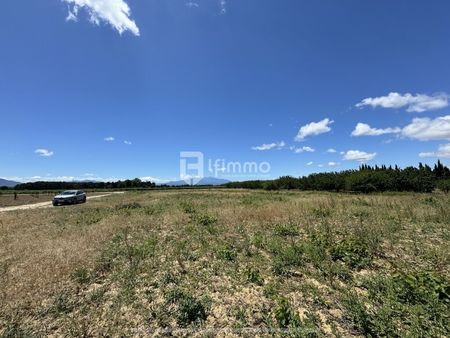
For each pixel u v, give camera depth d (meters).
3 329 4.01
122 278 5.81
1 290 5.12
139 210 17.47
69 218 14.69
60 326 4.12
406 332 3.59
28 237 9.64
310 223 10.88
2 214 17.23
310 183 52.41
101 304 4.74
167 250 7.75
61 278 5.71
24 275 5.81
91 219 13.65
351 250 6.80
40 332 3.94
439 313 3.94
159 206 19.59
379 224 9.98
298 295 4.89
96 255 7.20
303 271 5.89
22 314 4.41
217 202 21.73
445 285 4.58
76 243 8.38
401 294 4.54
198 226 11.12
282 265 6.20
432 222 10.36
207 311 4.40
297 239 8.66
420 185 35.88
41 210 19.53
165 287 5.31
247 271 5.82
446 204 13.53
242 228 10.12
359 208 14.32
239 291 5.10
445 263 6.10
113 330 3.95
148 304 4.69
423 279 4.81
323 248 7.20
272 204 17.16
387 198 19.69
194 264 6.62
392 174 38.91
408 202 15.70
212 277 5.80
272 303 4.61
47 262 6.52
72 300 4.84
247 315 4.25
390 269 5.87
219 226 10.99
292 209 14.18
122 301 4.79
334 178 46.25
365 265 6.10
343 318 4.08
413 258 6.51
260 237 8.49
